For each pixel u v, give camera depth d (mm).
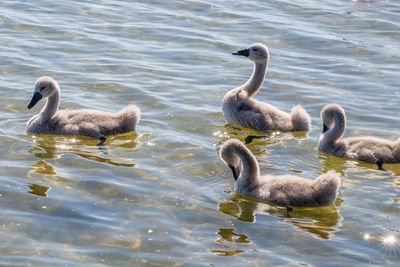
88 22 22359
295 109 15562
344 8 25984
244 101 16016
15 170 12312
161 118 15656
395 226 10977
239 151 12195
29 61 18469
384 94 17812
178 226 10695
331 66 19859
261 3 26078
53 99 14781
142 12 23953
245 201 11859
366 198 12062
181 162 13258
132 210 11102
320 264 9734
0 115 15156
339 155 14195
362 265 9750
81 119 14586
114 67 18641
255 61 16797
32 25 21484
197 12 24391
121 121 14680
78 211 10938
